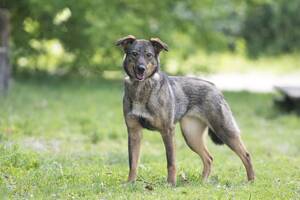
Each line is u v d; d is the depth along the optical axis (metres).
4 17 18.92
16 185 9.00
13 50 22.06
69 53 23.44
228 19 26.12
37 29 23.05
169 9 23.05
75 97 19.42
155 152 12.83
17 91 19.48
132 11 22.58
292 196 8.76
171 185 9.27
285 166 11.36
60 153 11.78
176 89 9.85
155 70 9.45
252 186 9.34
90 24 21.98
